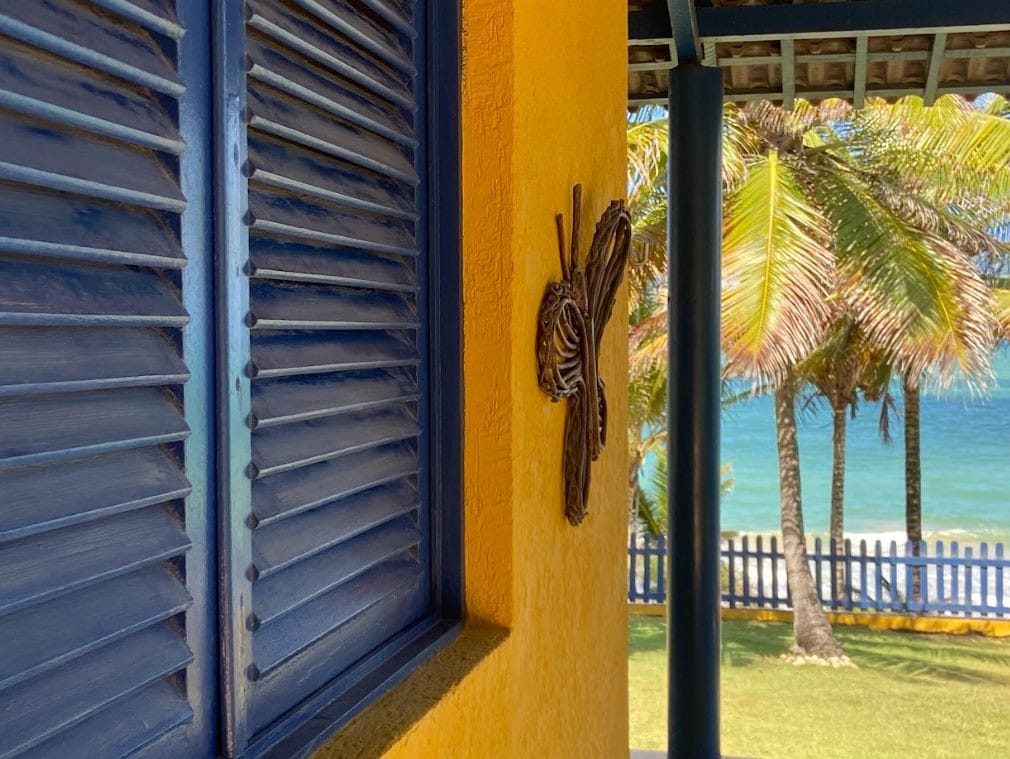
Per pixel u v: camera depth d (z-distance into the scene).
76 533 0.69
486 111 1.34
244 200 0.88
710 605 3.63
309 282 1.02
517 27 1.34
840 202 10.32
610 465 2.03
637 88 4.32
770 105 10.60
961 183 11.50
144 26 0.75
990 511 24.14
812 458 26.97
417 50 1.29
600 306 1.74
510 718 1.35
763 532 22.77
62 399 0.68
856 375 13.71
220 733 0.85
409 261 1.26
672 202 3.62
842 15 3.36
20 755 0.64
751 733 9.55
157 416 0.76
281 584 0.94
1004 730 9.62
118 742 0.71
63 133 0.68
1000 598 13.19
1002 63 3.96
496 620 1.36
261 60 0.91
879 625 13.43
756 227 9.38
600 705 1.93
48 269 0.67
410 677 1.16
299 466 0.98
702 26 3.47
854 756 8.98
